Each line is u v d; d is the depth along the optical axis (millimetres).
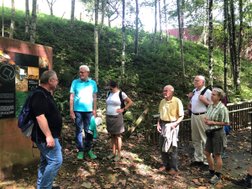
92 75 11273
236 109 10250
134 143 7504
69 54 12328
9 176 4973
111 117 6168
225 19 13648
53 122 3996
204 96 6277
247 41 21531
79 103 5934
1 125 4812
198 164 6445
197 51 20469
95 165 5879
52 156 3996
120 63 13469
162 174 5832
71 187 4930
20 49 5051
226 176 6016
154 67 14516
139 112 9555
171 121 5891
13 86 4957
